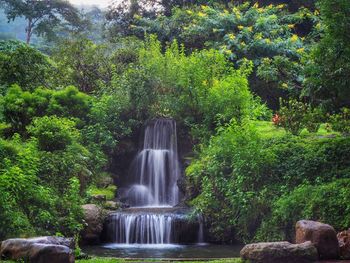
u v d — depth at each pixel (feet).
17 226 34.32
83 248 41.65
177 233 44.73
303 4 93.50
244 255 27.04
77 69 73.92
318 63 41.32
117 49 76.59
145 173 61.11
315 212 36.19
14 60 68.69
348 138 44.42
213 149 49.39
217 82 60.44
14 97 58.80
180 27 88.28
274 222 39.55
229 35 77.05
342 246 28.63
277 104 78.02
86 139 57.72
